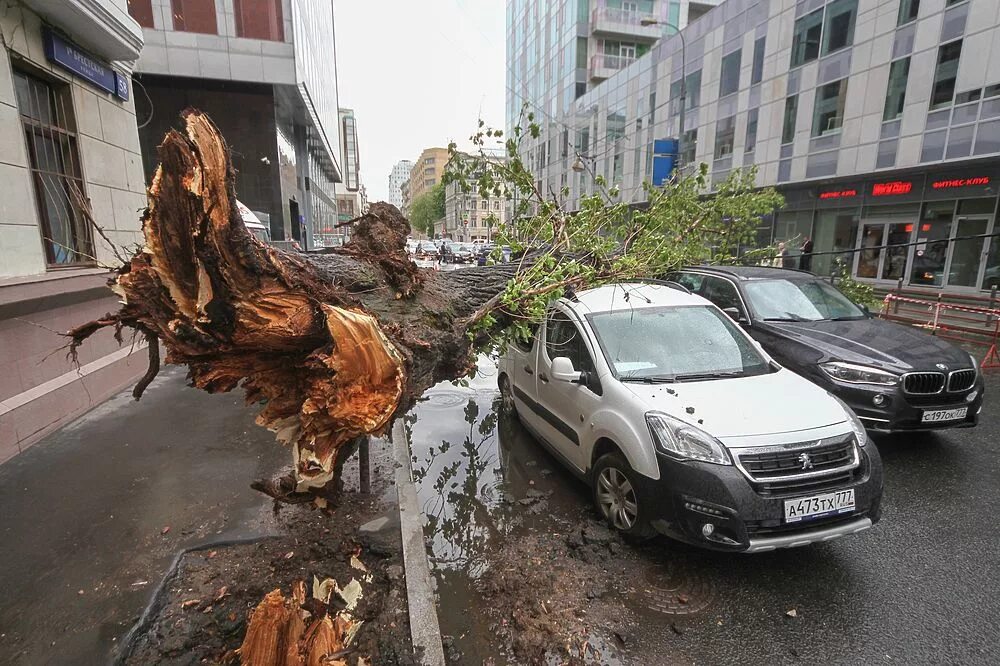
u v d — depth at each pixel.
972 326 9.96
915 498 4.10
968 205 15.25
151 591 2.67
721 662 2.58
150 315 1.69
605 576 3.21
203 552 3.00
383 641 2.49
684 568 3.28
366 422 1.75
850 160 18.23
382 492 3.80
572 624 2.84
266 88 21.33
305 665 1.98
